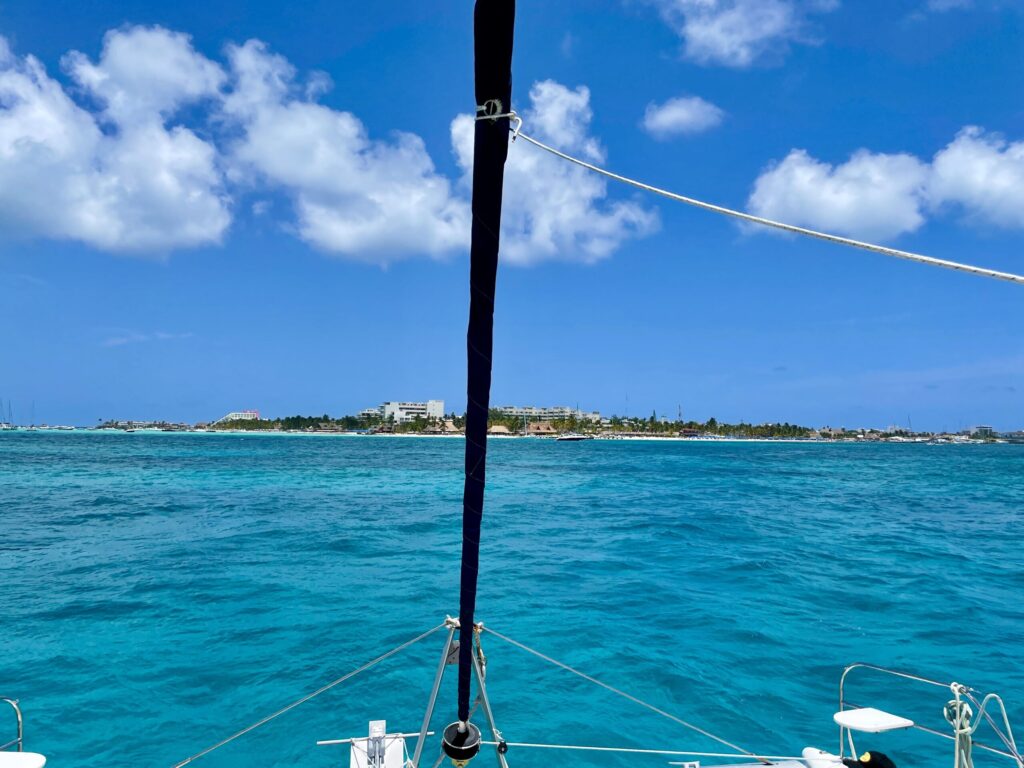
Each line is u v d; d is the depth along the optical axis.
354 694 9.96
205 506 34.16
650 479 58.75
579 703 9.70
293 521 28.70
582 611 14.45
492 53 2.65
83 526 26.80
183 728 8.86
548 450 148.88
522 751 8.41
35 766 5.27
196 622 13.37
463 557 3.48
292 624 13.28
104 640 12.20
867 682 10.44
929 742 8.54
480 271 2.97
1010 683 10.45
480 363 3.09
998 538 25.53
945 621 13.78
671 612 14.38
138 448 123.19
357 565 19.28
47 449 114.62
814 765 5.34
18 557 20.11
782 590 16.47
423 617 13.85
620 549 22.47
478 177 2.84
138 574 17.80
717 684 10.37
